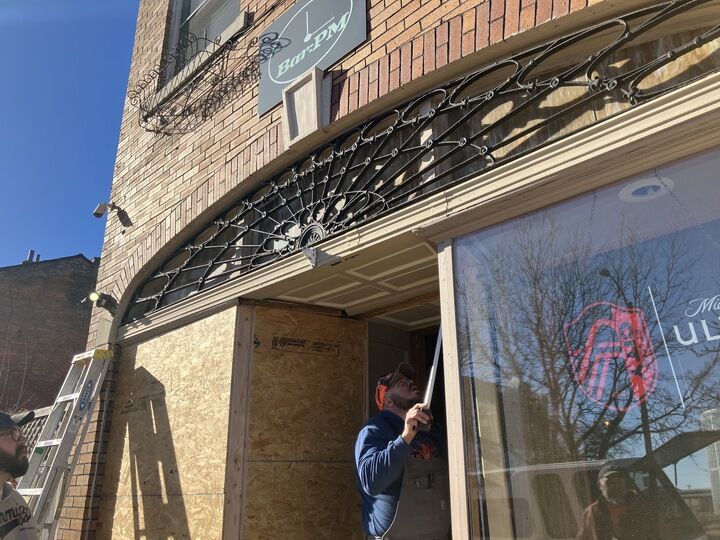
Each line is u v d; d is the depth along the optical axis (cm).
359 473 265
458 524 236
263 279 373
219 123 464
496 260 258
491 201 260
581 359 225
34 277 1895
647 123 221
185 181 483
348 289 375
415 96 330
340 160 368
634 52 256
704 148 210
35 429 616
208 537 353
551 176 243
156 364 453
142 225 521
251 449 365
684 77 238
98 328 528
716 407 191
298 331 402
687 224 211
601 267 229
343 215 348
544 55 273
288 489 368
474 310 259
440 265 276
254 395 377
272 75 423
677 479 194
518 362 240
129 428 459
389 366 433
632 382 211
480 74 298
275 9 448
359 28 366
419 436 289
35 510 408
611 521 204
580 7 256
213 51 484
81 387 468
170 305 447
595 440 214
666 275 212
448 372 257
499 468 233
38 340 1844
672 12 235
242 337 385
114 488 452
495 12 290
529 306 244
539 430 228
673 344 205
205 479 370
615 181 230
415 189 306
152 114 548
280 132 394
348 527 380
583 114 261
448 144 304
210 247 441
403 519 262
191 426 397
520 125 282
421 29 330
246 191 424
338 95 365
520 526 222
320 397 395
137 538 413
